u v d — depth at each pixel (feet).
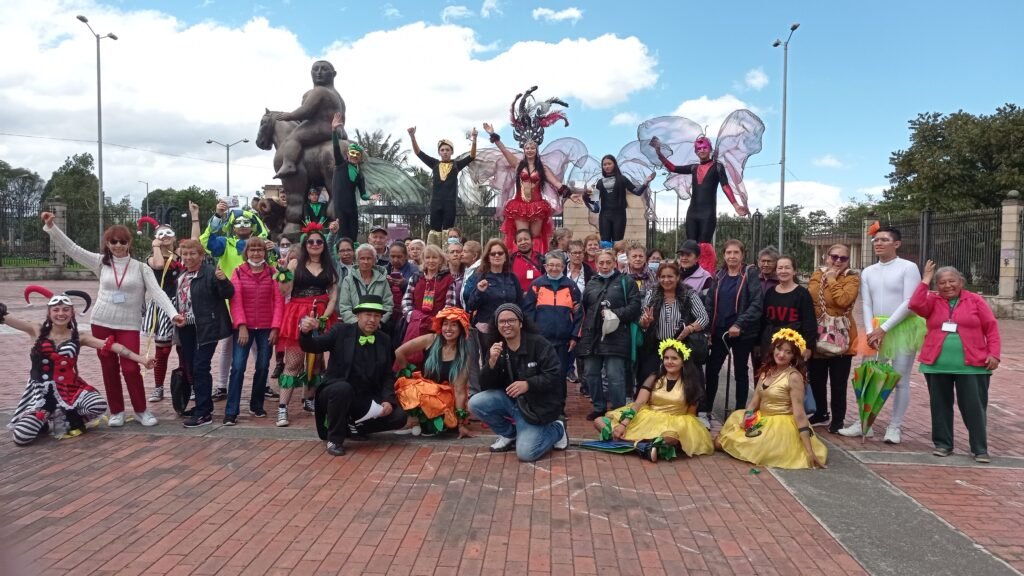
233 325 20.86
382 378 18.94
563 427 18.52
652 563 11.85
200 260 20.33
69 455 17.54
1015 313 56.24
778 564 11.91
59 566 11.44
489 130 30.50
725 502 14.84
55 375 19.03
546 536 12.89
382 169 42.60
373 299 18.79
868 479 16.52
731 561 12.00
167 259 24.14
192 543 12.41
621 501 14.79
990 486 16.17
